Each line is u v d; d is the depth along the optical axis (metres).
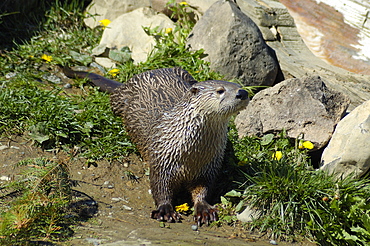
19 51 10.16
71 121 7.98
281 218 6.27
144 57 10.33
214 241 5.72
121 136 8.02
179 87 7.62
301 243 6.14
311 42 10.67
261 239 6.11
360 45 10.37
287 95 7.95
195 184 6.87
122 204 6.64
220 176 7.45
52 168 5.97
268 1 11.23
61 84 9.45
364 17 10.70
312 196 6.42
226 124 6.49
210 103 6.08
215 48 9.31
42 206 5.64
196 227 6.22
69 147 7.66
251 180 6.74
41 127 7.61
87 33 11.30
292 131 7.80
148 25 10.69
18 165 6.29
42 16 11.61
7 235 5.13
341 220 6.36
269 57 9.51
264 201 6.45
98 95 9.05
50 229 5.44
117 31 10.59
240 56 9.27
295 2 11.38
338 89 9.07
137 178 7.34
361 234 6.23
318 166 7.49
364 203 6.34
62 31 11.26
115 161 7.56
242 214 6.48
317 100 7.85
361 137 6.59
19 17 11.23
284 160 7.08
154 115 7.15
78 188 6.76
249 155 7.55
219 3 9.73
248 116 8.06
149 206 6.77
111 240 5.44
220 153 6.76
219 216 6.50
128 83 8.16
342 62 10.09
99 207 6.40
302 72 9.46
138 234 5.69
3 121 7.79
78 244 5.26
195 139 6.36
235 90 5.97
